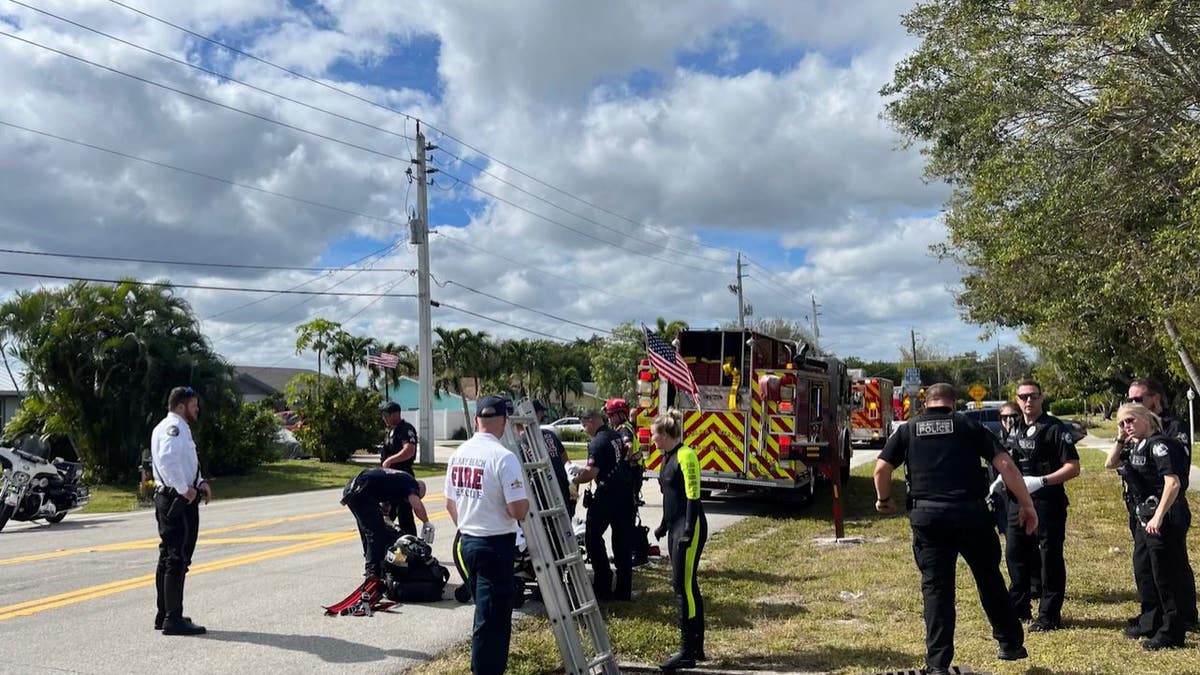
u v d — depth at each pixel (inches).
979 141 581.3
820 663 237.9
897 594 317.1
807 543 446.9
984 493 219.5
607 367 2356.1
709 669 235.9
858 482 780.6
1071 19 476.7
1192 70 480.4
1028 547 272.7
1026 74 514.6
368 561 323.6
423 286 1258.0
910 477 225.9
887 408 1283.2
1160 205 523.8
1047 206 522.3
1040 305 689.6
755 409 570.9
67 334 926.4
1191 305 491.8
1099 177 524.1
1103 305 622.2
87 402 940.6
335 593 332.8
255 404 1177.4
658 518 548.4
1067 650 239.1
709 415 579.2
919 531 221.3
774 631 271.9
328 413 1289.4
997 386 3636.8
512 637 268.1
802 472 573.6
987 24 544.1
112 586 349.4
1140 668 222.4
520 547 303.1
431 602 317.7
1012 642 228.2
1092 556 374.9
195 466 280.1
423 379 1263.5
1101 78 487.8
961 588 320.5
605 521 316.2
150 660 246.4
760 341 598.2
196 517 280.8
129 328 959.0
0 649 257.3
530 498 214.7
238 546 456.1
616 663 228.8
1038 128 534.0
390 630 279.1
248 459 1064.2
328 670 238.5
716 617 290.5
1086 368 1611.7
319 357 1534.2
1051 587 262.4
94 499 827.4
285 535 501.7
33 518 585.9
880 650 247.3
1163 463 237.0
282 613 301.4
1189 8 450.6
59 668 239.0
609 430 325.7
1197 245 443.8
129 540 504.1
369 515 323.3
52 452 1027.9
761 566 379.2
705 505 618.5
